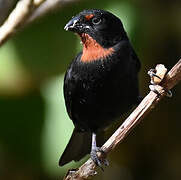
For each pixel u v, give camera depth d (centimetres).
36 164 1160
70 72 904
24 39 1119
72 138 983
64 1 817
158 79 704
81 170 726
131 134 1206
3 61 1117
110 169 1225
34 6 738
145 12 1101
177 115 1199
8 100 1134
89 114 916
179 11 1135
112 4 1088
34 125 1136
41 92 1120
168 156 1204
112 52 879
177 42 1150
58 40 1117
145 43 1102
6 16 861
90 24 884
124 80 881
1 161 1173
